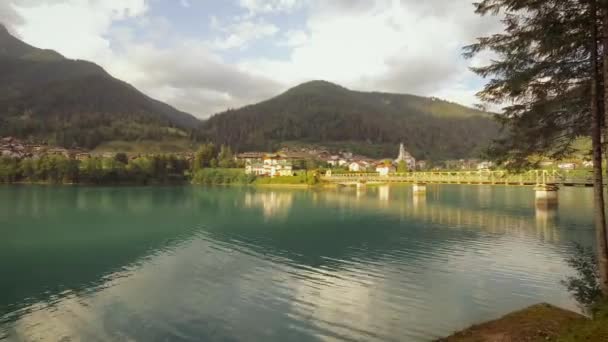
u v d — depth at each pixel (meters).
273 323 19.44
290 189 126.88
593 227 44.19
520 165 16.84
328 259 32.06
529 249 34.06
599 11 12.93
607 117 12.55
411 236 41.62
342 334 18.11
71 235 44.78
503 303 21.50
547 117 15.67
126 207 73.31
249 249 36.47
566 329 13.95
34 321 20.17
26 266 31.41
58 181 139.50
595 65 13.36
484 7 14.86
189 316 20.48
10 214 62.69
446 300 22.12
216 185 152.62
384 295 23.14
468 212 59.94
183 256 33.88
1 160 142.00
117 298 23.36
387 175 110.25
